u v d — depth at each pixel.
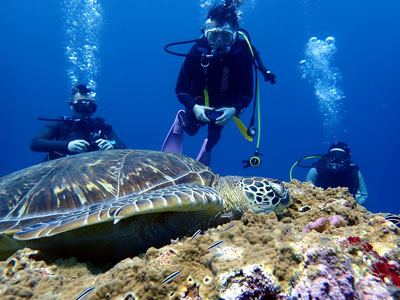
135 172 2.62
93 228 1.98
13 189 2.46
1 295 1.48
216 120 4.99
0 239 2.10
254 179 3.04
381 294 1.32
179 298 1.36
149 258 1.53
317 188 3.42
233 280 1.30
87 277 1.74
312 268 1.33
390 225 1.82
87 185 2.42
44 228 1.93
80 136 6.45
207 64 5.19
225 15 5.08
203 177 3.05
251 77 5.53
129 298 1.39
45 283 1.60
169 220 2.23
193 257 1.49
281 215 3.02
